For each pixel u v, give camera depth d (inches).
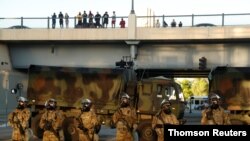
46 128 463.8
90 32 1365.7
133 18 1344.7
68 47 1450.5
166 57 1389.0
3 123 1170.0
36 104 794.2
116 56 1414.9
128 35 1342.3
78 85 788.6
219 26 1284.4
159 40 1332.4
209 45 1355.8
